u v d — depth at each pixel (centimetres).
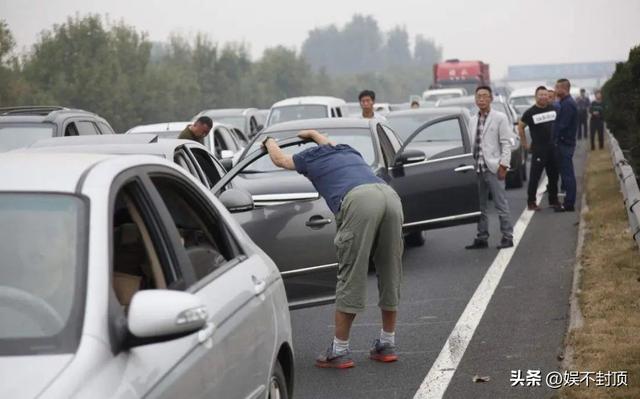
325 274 1382
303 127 1908
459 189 2073
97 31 8388
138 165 697
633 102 2508
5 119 2366
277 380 835
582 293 1509
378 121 1995
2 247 597
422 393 1107
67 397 507
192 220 783
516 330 1385
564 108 2716
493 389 1113
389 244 1210
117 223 723
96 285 575
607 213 2405
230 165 1841
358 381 1167
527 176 4250
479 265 1942
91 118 2572
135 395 542
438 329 1415
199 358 629
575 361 1154
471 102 4041
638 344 1188
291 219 1375
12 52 6775
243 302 741
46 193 626
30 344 545
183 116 9875
